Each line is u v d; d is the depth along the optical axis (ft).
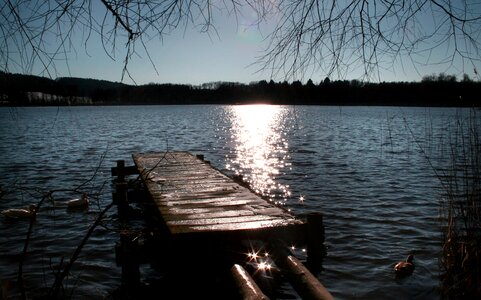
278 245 22.11
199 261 21.97
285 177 58.23
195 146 102.27
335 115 279.49
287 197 45.50
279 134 136.05
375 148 92.84
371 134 131.54
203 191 31.91
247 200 28.81
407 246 28.86
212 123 200.85
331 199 44.16
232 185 34.30
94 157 81.41
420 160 73.05
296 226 23.45
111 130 153.99
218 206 27.14
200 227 22.52
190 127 171.63
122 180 48.11
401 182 53.36
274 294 21.89
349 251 27.84
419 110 375.25
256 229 22.57
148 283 23.52
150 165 46.57
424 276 23.80
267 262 23.89
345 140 112.78
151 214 34.12
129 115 298.56
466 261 21.83
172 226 22.72
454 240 23.15
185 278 22.03
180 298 21.59
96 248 29.30
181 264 22.04
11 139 117.29
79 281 23.82
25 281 23.61
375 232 32.14
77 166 69.05
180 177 38.29
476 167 24.09
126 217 37.29
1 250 28.84
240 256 22.85
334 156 80.23
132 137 125.90
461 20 8.62
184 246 21.83
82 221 35.83
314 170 63.87
